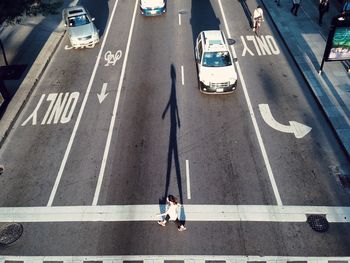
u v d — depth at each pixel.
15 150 16.33
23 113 18.41
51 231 12.93
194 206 13.40
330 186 13.88
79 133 16.92
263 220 12.84
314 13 25.23
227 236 12.40
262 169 14.66
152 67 21.06
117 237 12.58
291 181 14.14
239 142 15.91
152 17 26.44
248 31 24.06
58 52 23.36
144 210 13.40
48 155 15.93
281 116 17.17
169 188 14.12
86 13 24.05
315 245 12.03
